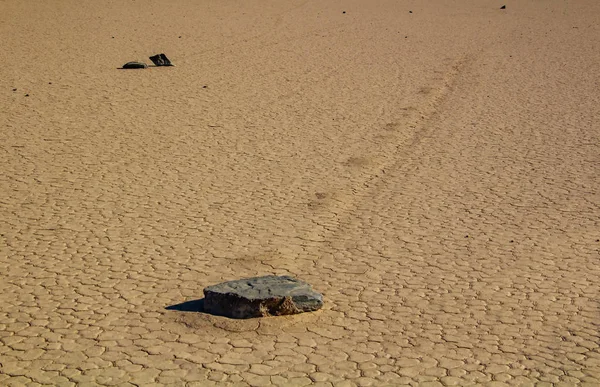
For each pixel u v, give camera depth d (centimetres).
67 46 2469
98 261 1001
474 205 1232
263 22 3172
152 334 806
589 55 2480
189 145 1533
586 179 1350
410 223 1155
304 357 762
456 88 2056
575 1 4078
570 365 750
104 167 1389
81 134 1577
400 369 741
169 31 2848
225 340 795
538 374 733
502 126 1698
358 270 984
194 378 721
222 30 2925
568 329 826
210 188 1298
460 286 938
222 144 1545
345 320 845
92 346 780
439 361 757
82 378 720
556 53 2531
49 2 3347
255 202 1238
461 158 1480
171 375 726
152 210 1192
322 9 3653
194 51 2492
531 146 1552
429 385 712
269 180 1344
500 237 1099
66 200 1224
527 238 1095
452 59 2439
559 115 1780
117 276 956
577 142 1573
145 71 2175
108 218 1155
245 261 1009
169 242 1070
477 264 1005
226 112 1784
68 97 1856
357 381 718
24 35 2609
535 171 1400
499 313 866
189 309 866
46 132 1579
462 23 3259
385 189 1310
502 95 1977
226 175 1366
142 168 1391
